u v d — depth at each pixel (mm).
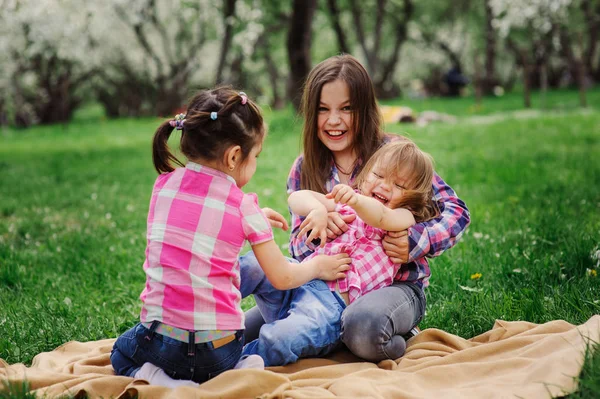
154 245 2559
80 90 28000
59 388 2523
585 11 20891
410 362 2742
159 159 2705
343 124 3096
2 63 20688
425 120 16156
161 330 2514
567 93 26938
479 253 4379
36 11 12391
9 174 10062
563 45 26953
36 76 25484
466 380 2549
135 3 17391
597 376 2301
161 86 24703
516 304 3402
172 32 25766
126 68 26594
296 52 14664
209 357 2516
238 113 2580
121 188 8391
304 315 2764
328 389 2492
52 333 3377
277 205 6734
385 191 2928
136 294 4117
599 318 2771
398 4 29219
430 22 31438
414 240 2922
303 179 3270
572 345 2600
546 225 4879
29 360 3119
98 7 14633
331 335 2789
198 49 24531
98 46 23500
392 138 3215
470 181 7508
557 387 2291
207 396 2340
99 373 2771
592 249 4035
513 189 6766
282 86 32750
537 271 3842
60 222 6258
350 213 3029
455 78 31719
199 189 2584
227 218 2555
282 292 2902
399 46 29016
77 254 4957
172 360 2518
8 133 20719
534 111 18609
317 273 2789
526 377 2436
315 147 3205
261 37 22359
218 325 2498
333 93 3072
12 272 4430
